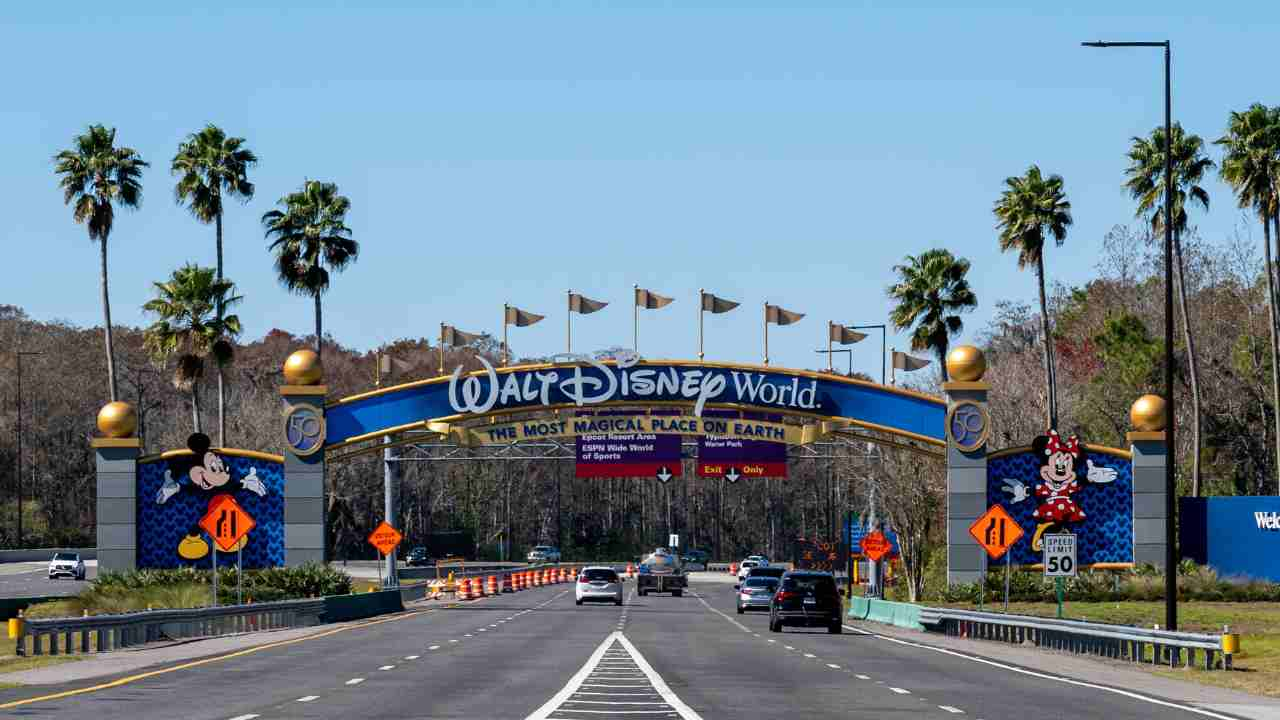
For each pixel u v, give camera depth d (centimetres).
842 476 8562
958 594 5975
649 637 4347
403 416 6188
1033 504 6019
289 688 2488
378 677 2741
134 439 6059
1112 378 9750
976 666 3238
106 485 6059
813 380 6147
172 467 6072
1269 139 7938
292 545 6031
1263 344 9731
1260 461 9575
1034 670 3139
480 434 6200
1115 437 9556
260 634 4438
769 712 2139
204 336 8562
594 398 6178
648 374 6188
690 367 6188
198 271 8638
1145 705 2341
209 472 6075
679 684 2644
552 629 4828
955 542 5988
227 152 9056
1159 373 9681
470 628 4884
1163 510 5919
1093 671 3136
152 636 3947
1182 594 6256
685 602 7769
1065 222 8438
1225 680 2914
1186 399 9700
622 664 3162
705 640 4212
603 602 7431
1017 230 8394
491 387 6181
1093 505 5984
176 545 6056
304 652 3534
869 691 2528
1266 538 6312
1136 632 3406
